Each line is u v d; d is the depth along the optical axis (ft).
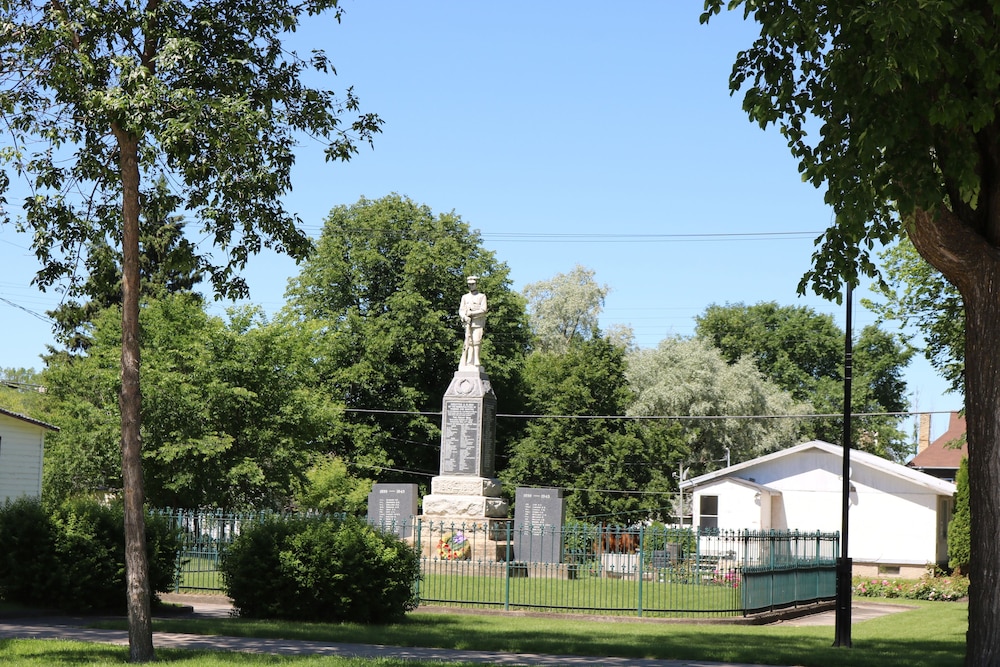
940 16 42.34
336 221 211.20
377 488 122.11
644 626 80.18
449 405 122.42
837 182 47.78
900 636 78.69
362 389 203.72
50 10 53.36
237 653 56.65
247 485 141.28
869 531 164.45
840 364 302.45
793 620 95.30
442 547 112.06
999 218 47.73
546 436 199.11
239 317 146.51
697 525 166.81
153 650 54.03
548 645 64.34
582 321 281.13
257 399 140.05
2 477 130.11
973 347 47.65
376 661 54.54
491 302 211.41
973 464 47.55
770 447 233.55
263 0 57.31
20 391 261.65
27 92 55.93
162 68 52.03
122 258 58.70
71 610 78.33
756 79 52.80
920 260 105.81
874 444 300.20
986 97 44.65
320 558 75.36
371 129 60.90
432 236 211.82
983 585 46.83
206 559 97.25
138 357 55.31
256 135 53.16
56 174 59.52
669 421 222.89
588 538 120.16
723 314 309.83
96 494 143.43
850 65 46.57
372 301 209.46
